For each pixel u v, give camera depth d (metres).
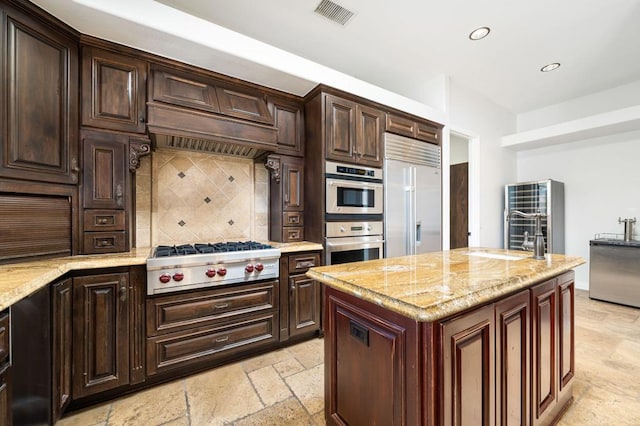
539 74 3.34
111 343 1.59
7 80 1.38
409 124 3.03
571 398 1.61
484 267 1.42
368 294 1.01
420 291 0.98
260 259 2.06
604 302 3.38
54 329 1.34
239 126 2.17
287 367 1.98
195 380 1.82
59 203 1.62
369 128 2.73
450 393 0.88
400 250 2.89
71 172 1.65
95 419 1.48
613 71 3.25
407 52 2.87
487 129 4.01
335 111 2.51
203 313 1.87
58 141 1.59
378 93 2.75
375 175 2.75
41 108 1.51
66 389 1.43
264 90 2.43
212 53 1.92
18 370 1.11
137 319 1.67
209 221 2.53
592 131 3.54
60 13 1.53
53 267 1.36
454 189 4.53
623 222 3.45
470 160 3.92
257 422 1.46
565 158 4.12
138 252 1.91
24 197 1.46
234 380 1.83
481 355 1.01
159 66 1.98
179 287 1.77
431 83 3.47
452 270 1.35
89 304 1.53
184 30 1.76
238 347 2.00
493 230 4.09
